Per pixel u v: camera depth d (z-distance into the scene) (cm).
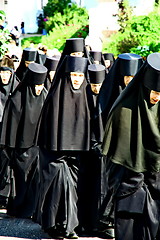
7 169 1556
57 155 1330
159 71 1068
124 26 4091
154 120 1124
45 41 4469
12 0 6469
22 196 1548
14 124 1534
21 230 1417
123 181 1153
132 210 1138
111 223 1384
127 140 1136
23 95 1527
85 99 1343
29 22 6662
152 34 3453
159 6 3719
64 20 4947
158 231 1167
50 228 1330
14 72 1809
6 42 2339
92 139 1345
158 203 1155
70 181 1321
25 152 1541
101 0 4203
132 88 1130
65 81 1324
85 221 1385
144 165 1138
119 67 1403
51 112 1326
